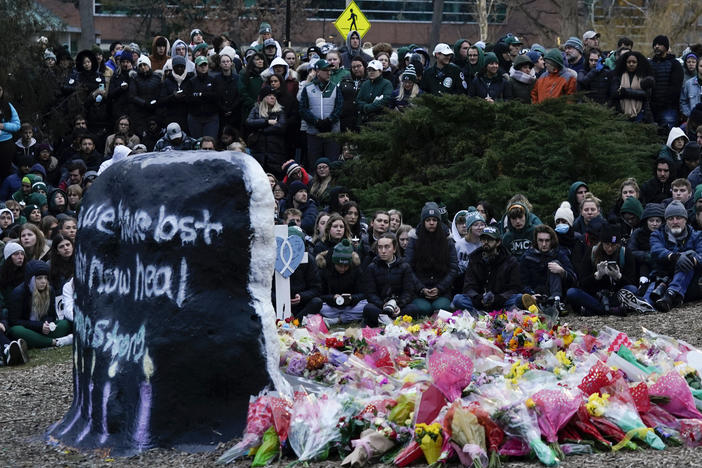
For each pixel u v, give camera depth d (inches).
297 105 639.1
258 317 260.4
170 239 258.5
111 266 273.9
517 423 231.5
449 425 230.5
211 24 1352.1
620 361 272.7
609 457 229.9
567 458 231.5
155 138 653.3
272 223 262.5
